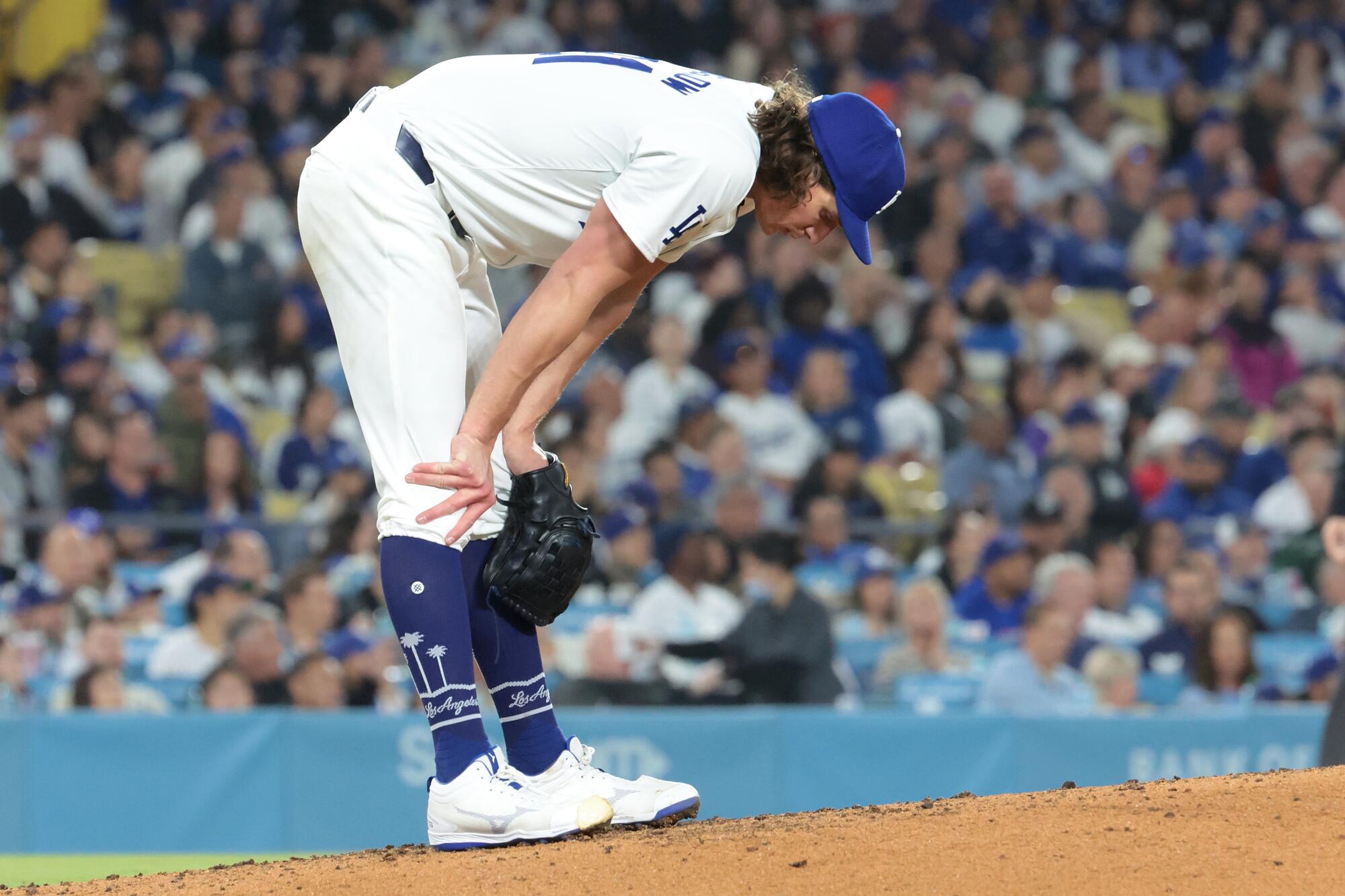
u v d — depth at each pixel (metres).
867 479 34.66
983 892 9.55
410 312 11.47
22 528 27.88
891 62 52.47
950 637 28.91
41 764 23.19
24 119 42.66
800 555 27.62
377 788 23.67
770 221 12.13
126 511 30.84
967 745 24.31
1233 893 9.44
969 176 47.16
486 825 11.38
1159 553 30.94
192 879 11.38
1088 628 29.16
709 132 11.22
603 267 11.23
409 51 49.81
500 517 12.20
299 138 43.94
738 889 9.73
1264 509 35.12
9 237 40.12
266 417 36.31
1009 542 29.95
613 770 23.67
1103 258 46.47
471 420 11.34
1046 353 42.69
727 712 24.14
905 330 40.91
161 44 47.34
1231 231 48.81
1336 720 17.48
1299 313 45.22
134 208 42.03
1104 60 54.91
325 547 28.28
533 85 11.59
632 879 9.98
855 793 24.06
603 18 50.22
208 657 26.58
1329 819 10.45
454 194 11.68
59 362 35.09
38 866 20.17
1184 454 35.78
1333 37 57.25
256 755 23.59
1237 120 52.38
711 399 36.44
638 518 29.44
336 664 25.70
